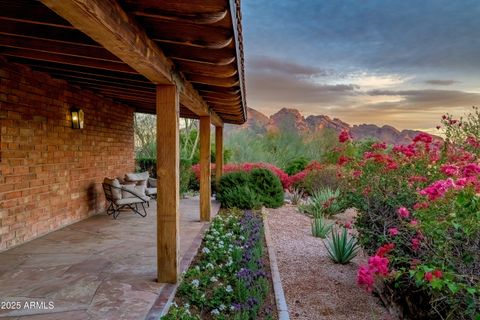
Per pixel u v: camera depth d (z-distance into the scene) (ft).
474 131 14.08
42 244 15.72
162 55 9.61
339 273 15.30
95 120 23.76
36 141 16.76
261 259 15.84
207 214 22.07
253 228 21.09
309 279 14.49
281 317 10.67
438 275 6.66
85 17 5.49
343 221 26.11
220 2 6.13
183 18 6.75
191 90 14.33
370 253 14.03
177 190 11.53
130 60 8.24
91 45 9.37
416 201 12.04
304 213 29.27
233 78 12.86
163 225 11.45
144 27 7.92
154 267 12.80
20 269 12.35
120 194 22.53
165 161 11.47
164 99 11.34
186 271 12.84
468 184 7.41
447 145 13.76
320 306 12.11
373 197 13.93
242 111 23.88
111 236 17.42
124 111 29.73
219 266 14.06
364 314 11.67
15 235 15.31
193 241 17.06
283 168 54.39
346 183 16.48
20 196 15.58
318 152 59.36
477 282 7.45
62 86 19.12
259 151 62.54
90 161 23.07
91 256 14.01
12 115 14.94
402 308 11.58
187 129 57.31
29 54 12.26
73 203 20.71
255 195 30.22
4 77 14.33
